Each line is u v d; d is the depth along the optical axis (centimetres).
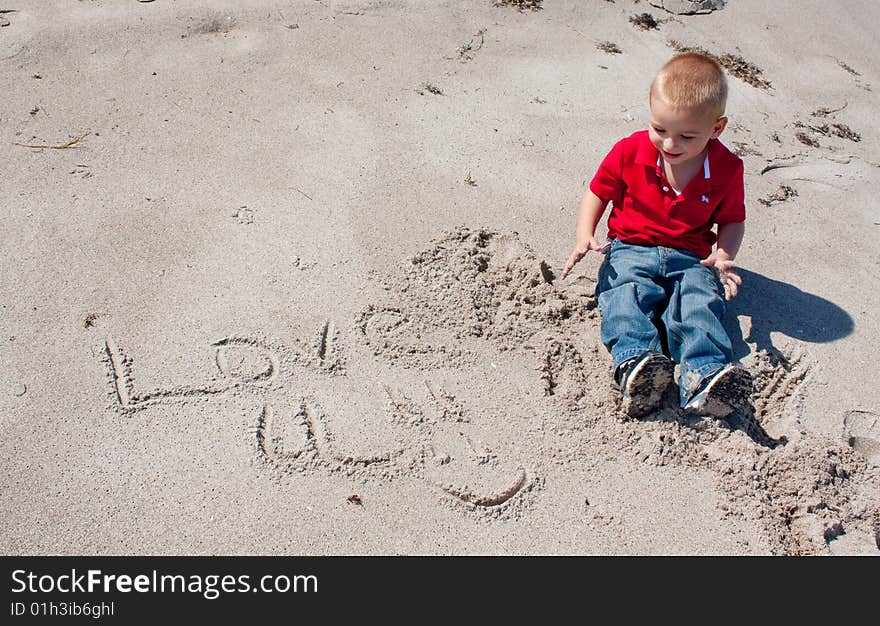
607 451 147
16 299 160
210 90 216
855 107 246
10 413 142
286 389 151
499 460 144
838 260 192
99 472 136
